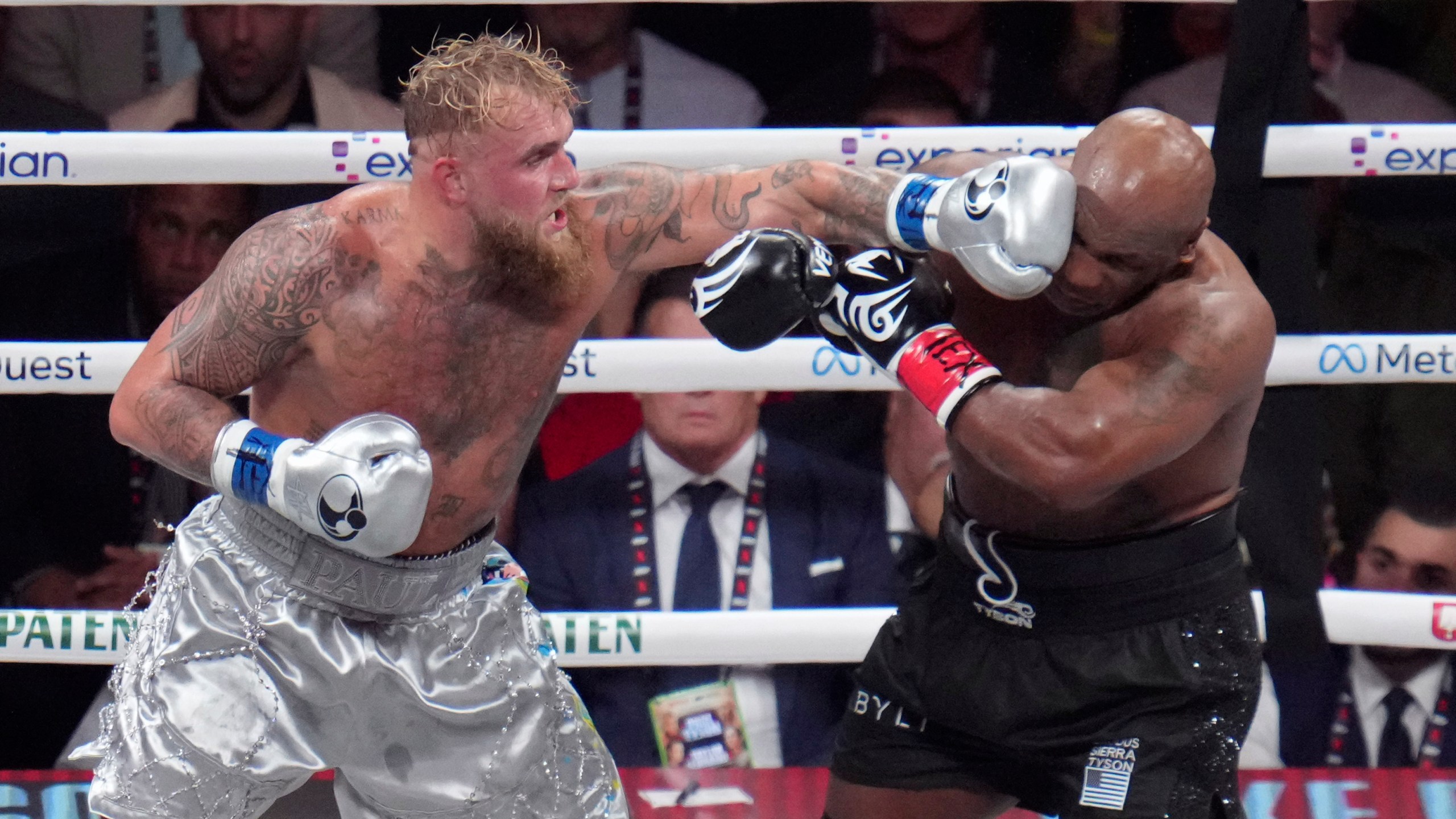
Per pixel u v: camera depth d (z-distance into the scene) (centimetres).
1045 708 187
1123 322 178
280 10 290
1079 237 163
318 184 275
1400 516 280
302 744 175
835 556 271
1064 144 247
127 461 280
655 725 273
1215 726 184
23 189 284
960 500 196
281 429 175
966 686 192
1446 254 288
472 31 306
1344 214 290
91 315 290
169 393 163
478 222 161
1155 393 166
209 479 162
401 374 169
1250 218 243
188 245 289
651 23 313
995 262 157
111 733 177
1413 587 280
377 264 166
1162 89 301
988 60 303
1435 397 280
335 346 167
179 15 297
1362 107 304
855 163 249
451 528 178
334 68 302
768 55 312
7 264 286
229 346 164
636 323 285
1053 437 166
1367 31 310
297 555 172
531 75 159
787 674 275
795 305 174
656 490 272
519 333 172
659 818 247
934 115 293
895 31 303
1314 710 268
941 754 200
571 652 246
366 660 174
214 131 269
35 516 279
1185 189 161
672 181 179
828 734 273
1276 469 243
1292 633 240
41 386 241
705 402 266
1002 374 187
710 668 275
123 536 281
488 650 186
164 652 173
